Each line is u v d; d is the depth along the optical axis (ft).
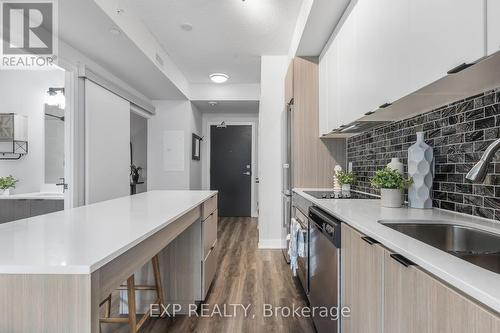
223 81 15.28
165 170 17.13
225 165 21.26
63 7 7.05
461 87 3.88
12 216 11.31
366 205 5.74
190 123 17.31
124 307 7.04
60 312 2.44
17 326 2.46
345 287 4.37
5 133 12.30
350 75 6.64
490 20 2.70
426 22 3.71
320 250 5.59
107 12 7.41
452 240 4.11
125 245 3.05
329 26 7.97
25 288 2.45
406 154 6.23
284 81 12.50
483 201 4.18
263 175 12.68
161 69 11.65
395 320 2.81
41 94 13.15
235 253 11.90
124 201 6.93
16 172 13.08
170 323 6.62
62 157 13.29
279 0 8.36
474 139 4.33
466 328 1.85
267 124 12.65
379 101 5.13
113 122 11.78
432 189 5.34
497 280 1.92
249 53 12.34
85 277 2.44
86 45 9.18
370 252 3.42
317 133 10.01
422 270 2.40
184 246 7.25
